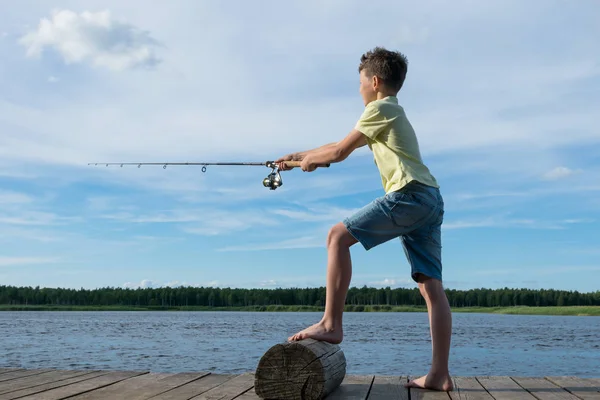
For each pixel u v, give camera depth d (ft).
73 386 12.41
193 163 18.02
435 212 12.00
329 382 11.16
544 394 11.87
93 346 69.97
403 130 11.97
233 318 247.09
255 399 11.05
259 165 14.30
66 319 211.20
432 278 12.32
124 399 11.03
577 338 97.14
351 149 12.35
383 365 47.73
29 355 56.95
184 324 160.66
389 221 11.66
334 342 11.71
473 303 365.61
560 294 345.51
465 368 48.65
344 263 11.79
